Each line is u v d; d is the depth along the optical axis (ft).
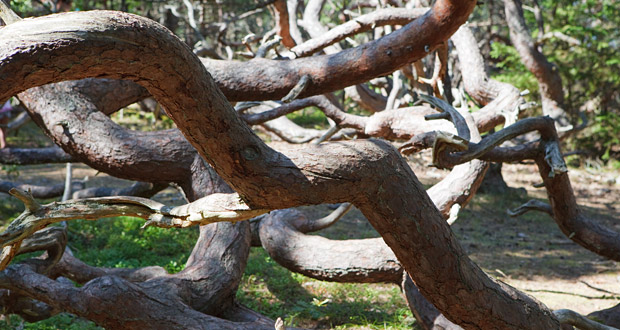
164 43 7.45
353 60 16.56
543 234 38.78
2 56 6.71
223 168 8.73
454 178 19.89
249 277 25.14
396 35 16.21
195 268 16.28
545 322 11.96
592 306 24.04
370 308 22.88
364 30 22.53
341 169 9.08
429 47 16.24
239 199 9.25
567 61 69.31
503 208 45.47
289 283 25.36
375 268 18.19
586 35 67.97
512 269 29.86
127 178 17.84
